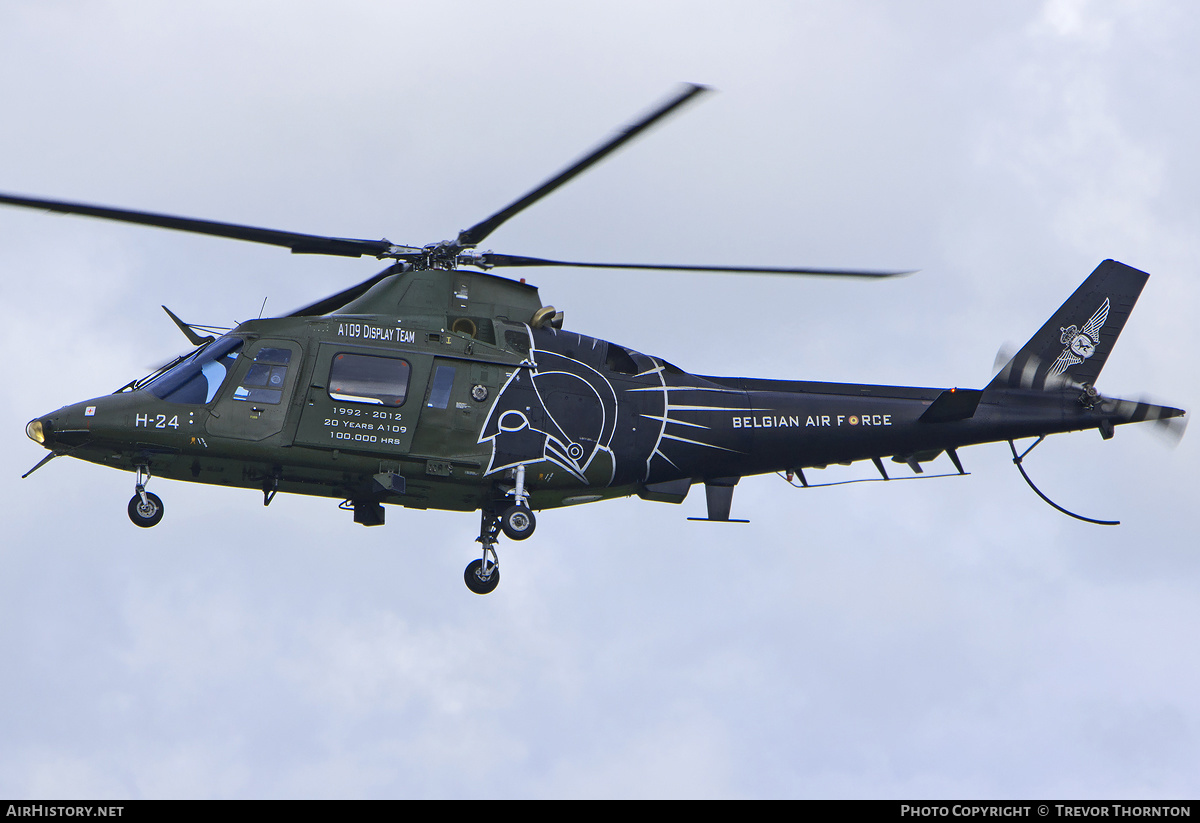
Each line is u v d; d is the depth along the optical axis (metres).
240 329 71.31
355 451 69.88
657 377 77.06
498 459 72.00
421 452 70.75
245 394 69.50
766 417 78.50
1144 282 86.44
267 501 72.81
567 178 64.12
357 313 72.62
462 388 71.75
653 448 76.00
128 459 69.38
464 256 75.12
